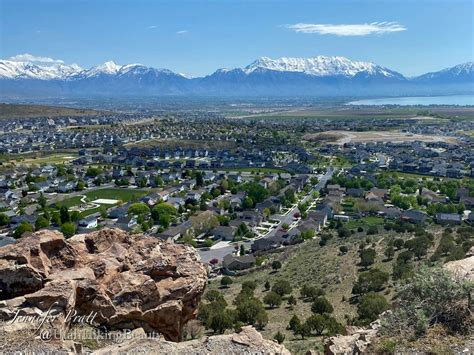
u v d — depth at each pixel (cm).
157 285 2550
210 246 10638
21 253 2464
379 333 2375
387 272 6881
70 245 2661
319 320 4972
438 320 2333
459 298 2442
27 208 12850
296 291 6900
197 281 2586
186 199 13988
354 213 13125
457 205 12862
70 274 2423
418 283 2600
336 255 8519
